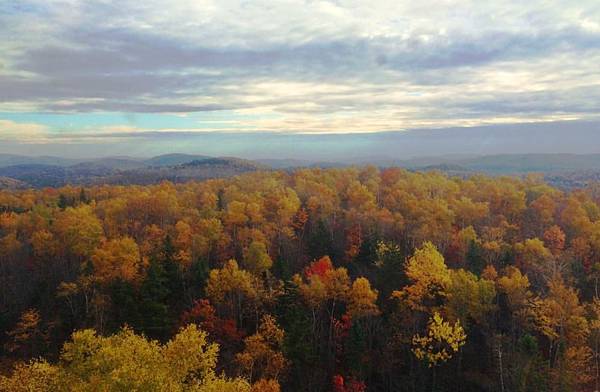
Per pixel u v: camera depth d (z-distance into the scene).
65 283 65.25
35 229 90.50
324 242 85.12
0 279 75.44
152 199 103.19
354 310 61.16
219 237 84.50
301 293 63.56
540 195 116.50
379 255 74.94
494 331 60.81
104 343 33.34
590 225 85.38
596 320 54.41
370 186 129.62
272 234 89.69
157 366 30.94
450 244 84.31
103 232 85.62
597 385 52.47
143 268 68.69
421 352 54.19
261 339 55.81
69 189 151.62
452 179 145.12
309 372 57.81
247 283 63.19
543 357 57.38
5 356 60.53
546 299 58.19
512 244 85.19
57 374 32.44
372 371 60.28
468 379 57.38
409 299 61.16
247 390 35.19
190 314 62.53
